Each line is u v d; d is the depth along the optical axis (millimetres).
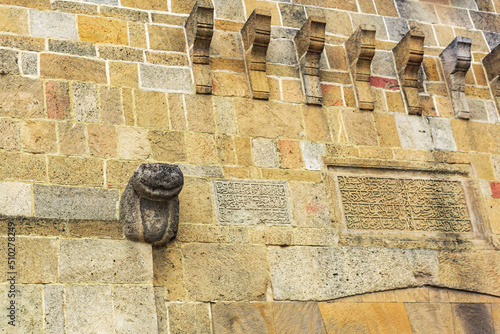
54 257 5207
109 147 5871
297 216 6172
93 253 5324
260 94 6590
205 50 6566
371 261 6188
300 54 7000
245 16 7113
